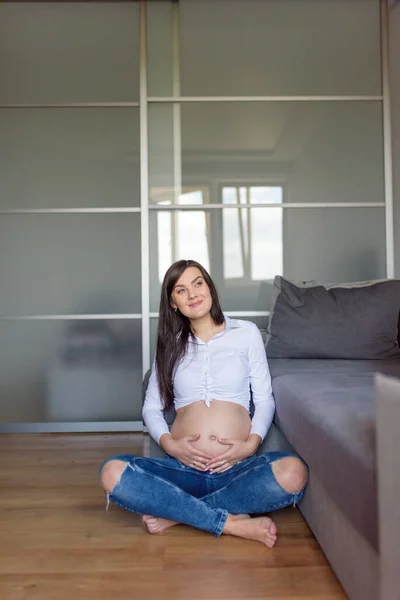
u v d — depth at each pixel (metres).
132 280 2.88
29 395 2.86
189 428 1.53
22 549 1.41
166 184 2.90
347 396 1.40
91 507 1.72
